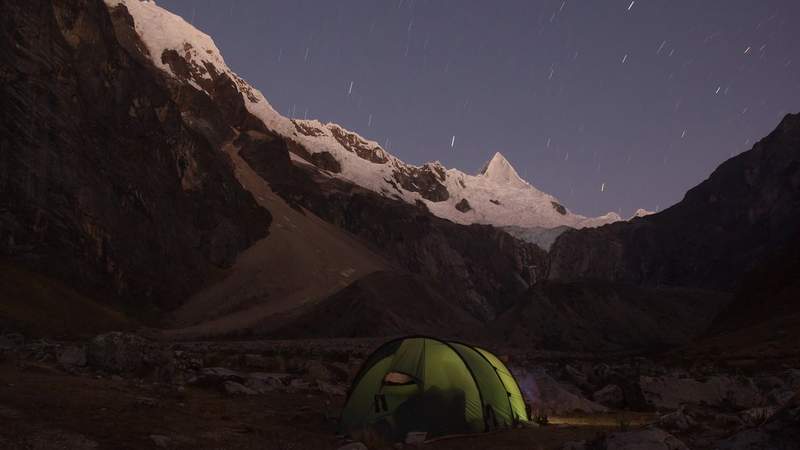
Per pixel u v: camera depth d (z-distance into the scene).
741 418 16.44
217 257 148.88
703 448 12.91
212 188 159.50
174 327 110.44
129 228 114.19
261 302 140.00
